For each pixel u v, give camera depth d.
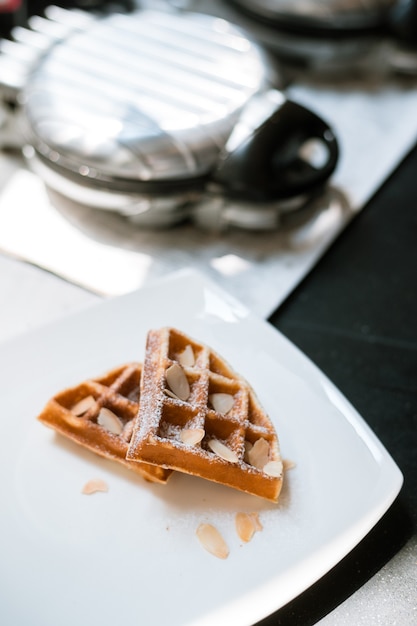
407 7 0.85
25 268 0.64
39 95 0.67
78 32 0.75
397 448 0.55
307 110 0.69
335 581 0.48
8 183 0.71
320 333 0.62
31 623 0.44
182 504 0.48
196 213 0.68
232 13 0.87
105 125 0.64
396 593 0.48
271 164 0.65
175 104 0.67
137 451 0.46
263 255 0.68
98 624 0.44
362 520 0.48
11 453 0.50
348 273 0.67
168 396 0.49
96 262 0.65
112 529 0.47
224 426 0.49
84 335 0.55
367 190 0.75
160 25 0.78
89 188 0.64
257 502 0.48
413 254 0.70
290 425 0.52
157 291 0.58
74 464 0.50
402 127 0.83
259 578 0.45
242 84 0.70
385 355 0.61
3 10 0.75
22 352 0.54
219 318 0.57
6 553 0.46
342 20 0.83
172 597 0.45
